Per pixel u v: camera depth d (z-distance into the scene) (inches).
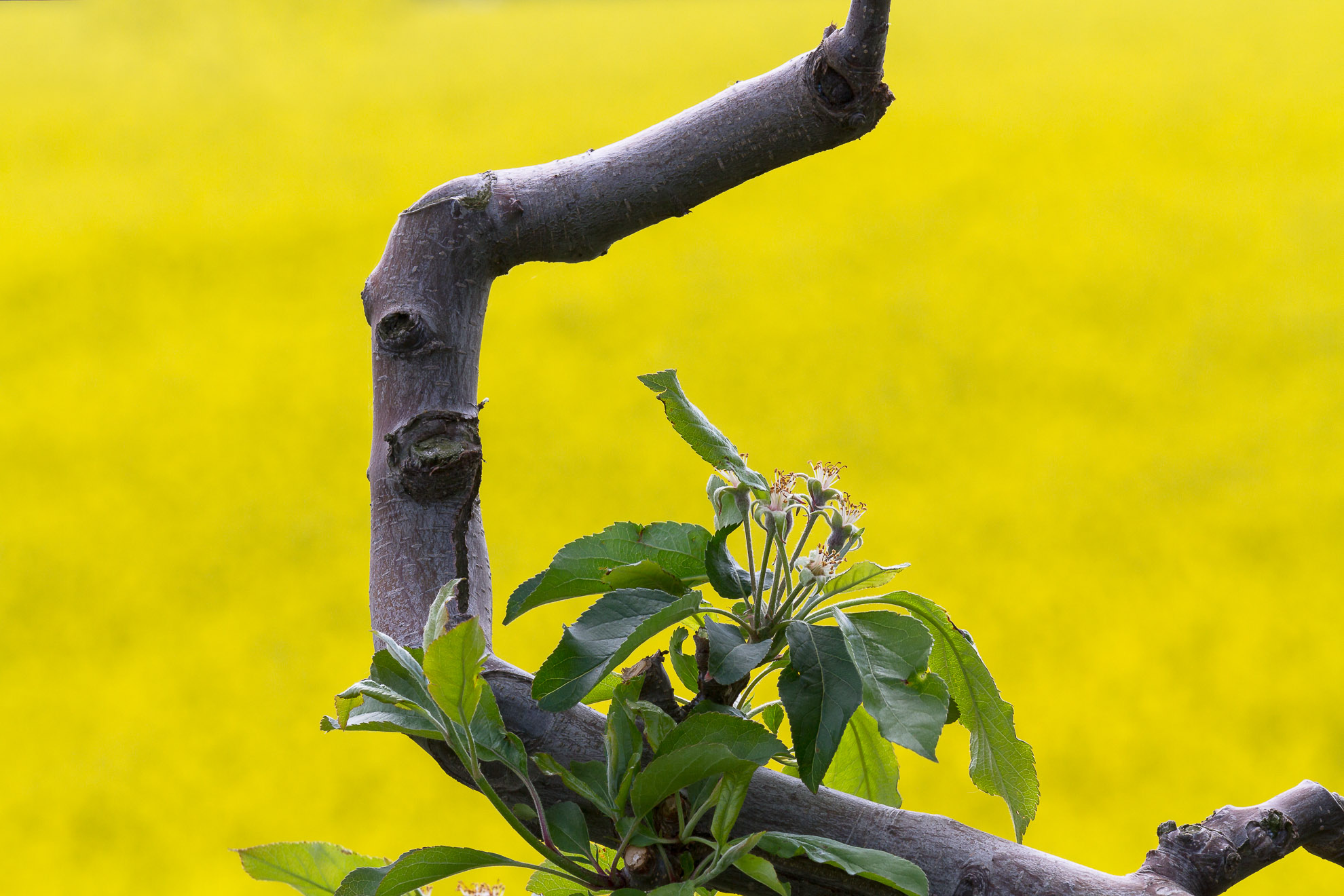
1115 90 1131.3
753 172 76.9
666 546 76.7
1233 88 1096.2
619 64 1364.4
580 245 77.2
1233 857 75.9
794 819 76.0
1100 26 1360.7
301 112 1302.9
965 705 76.9
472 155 1072.8
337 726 75.1
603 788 75.4
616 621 75.6
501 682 76.0
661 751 74.7
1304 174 920.9
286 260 901.8
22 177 1116.5
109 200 1034.7
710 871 74.5
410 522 76.5
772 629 76.4
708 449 76.6
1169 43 1267.2
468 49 1537.9
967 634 76.7
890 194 967.0
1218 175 931.3
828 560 76.5
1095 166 973.8
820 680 75.0
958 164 1007.6
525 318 801.6
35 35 1519.4
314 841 77.2
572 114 1173.7
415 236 77.2
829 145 76.7
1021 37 1359.5
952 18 1483.8
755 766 74.3
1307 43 1199.6
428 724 75.1
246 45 1494.8
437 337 76.9
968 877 75.6
